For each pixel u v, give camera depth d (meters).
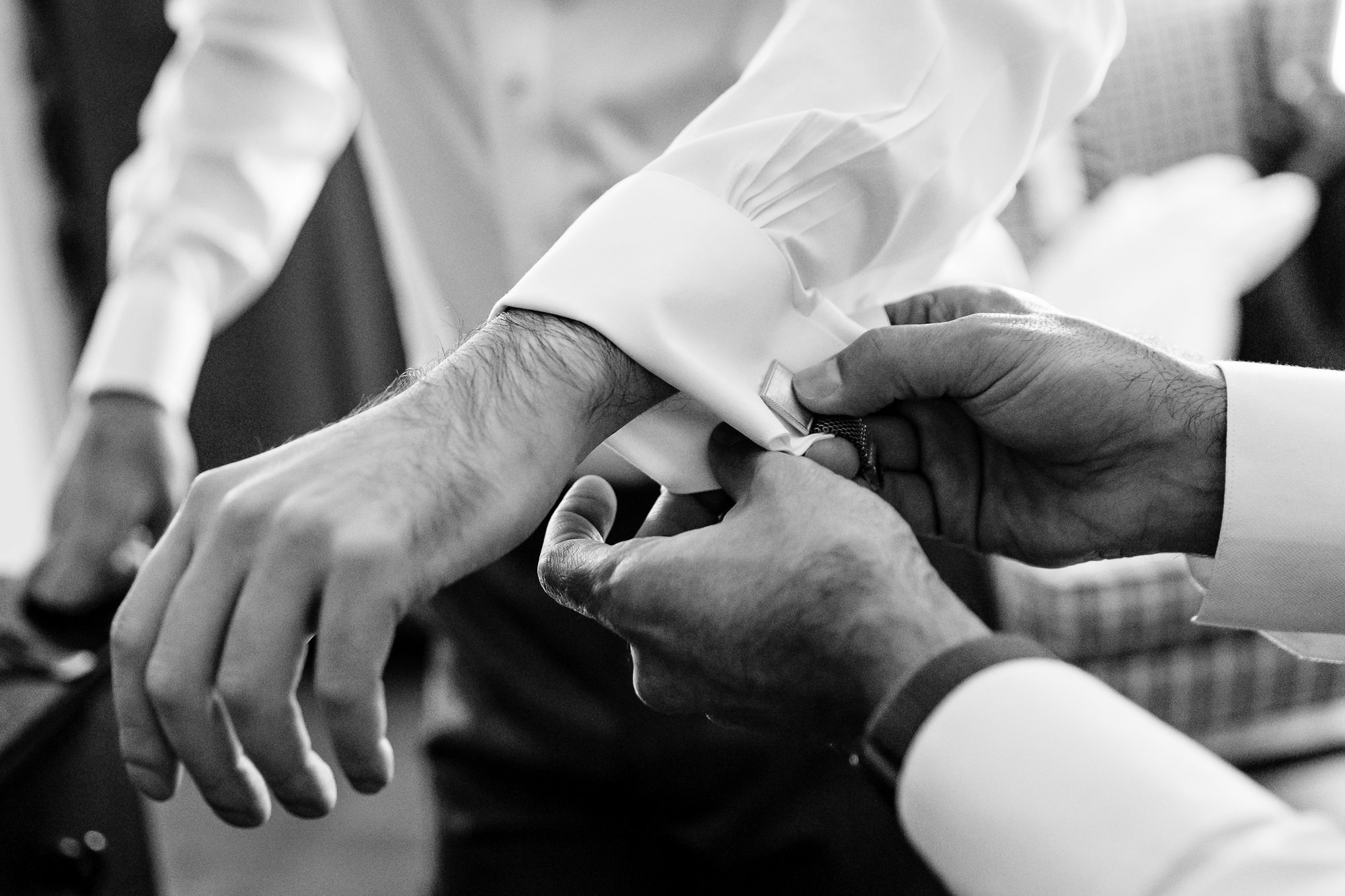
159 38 2.22
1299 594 0.61
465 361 0.52
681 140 0.60
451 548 0.48
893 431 0.67
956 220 0.67
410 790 2.12
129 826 0.98
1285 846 0.33
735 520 0.52
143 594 0.48
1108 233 1.76
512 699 1.00
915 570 0.47
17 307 2.11
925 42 0.60
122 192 1.22
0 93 2.09
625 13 0.84
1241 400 0.59
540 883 1.02
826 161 0.59
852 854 0.97
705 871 1.00
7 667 0.82
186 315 1.16
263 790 0.51
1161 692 1.53
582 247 0.56
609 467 0.92
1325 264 2.03
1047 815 0.37
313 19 1.19
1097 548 0.67
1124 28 0.73
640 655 0.55
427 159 0.94
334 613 0.44
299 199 1.28
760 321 0.59
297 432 2.39
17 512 2.01
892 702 0.42
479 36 0.87
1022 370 0.59
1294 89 2.08
